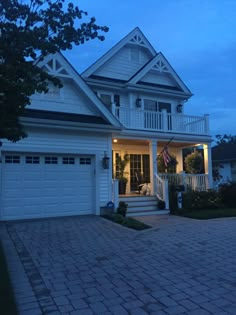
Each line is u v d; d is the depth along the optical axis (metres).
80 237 8.52
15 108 5.79
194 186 15.84
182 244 7.75
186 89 18.72
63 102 12.94
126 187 17.27
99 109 13.17
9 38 5.55
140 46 18.67
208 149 17.00
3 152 11.05
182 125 16.44
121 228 9.80
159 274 5.50
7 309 4.02
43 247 7.41
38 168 11.67
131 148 17.80
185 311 4.02
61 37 5.98
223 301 4.31
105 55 17.05
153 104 17.73
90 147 12.73
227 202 15.48
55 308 4.16
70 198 12.20
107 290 4.77
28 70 5.70
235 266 5.94
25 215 11.28
